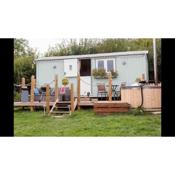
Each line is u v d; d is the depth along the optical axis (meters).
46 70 15.78
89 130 8.26
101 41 25.19
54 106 11.29
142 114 10.22
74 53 25.45
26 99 12.73
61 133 8.03
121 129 8.25
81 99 13.12
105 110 10.52
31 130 8.50
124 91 11.09
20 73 21.23
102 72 14.88
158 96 10.65
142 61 14.59
